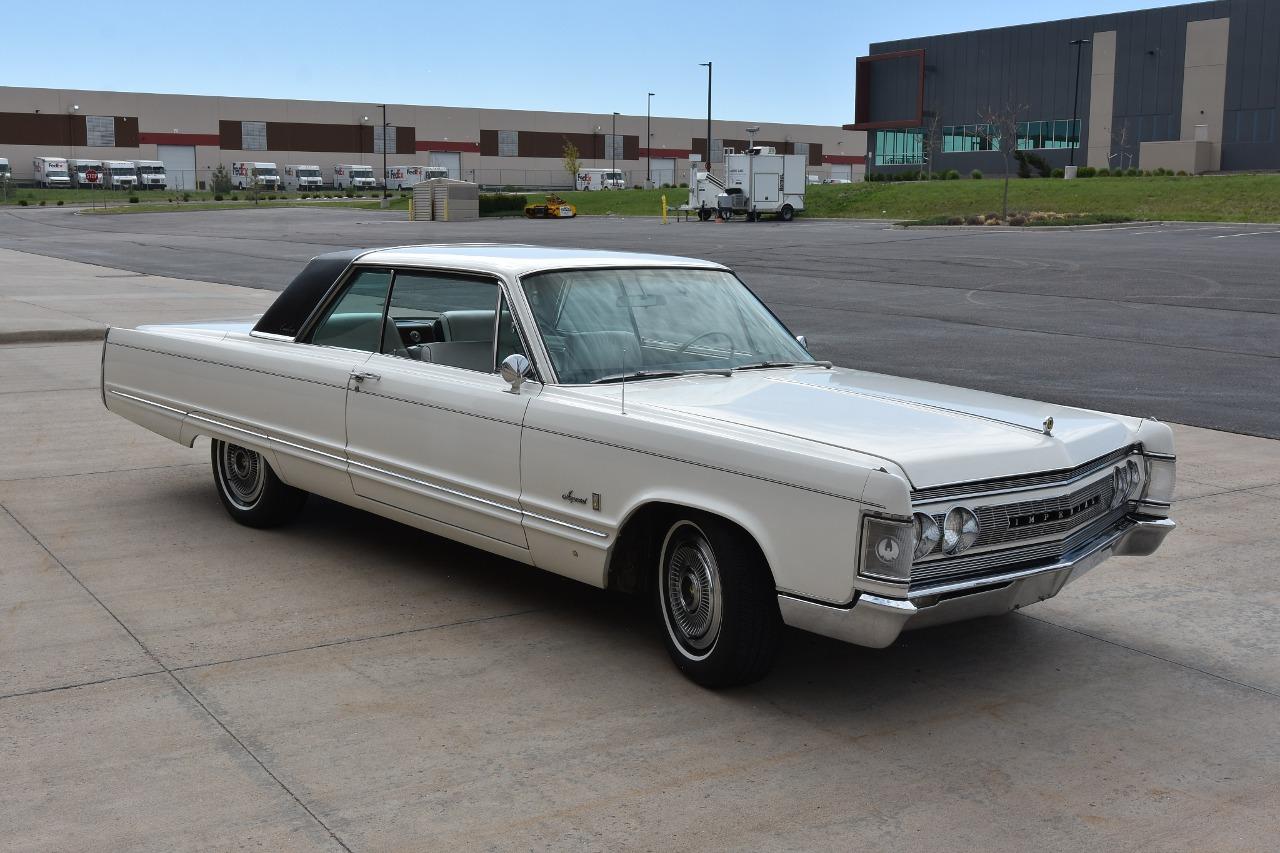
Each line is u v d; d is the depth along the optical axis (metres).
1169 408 10.37
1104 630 5.20
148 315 16.11
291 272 25.00
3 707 4.21
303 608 5.28
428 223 53.41
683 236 39.09
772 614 4.28
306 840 3.36
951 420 4.49
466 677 4.54
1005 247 31.58
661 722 4.16
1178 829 3.51
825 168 126.38
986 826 3.50
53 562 5.88
